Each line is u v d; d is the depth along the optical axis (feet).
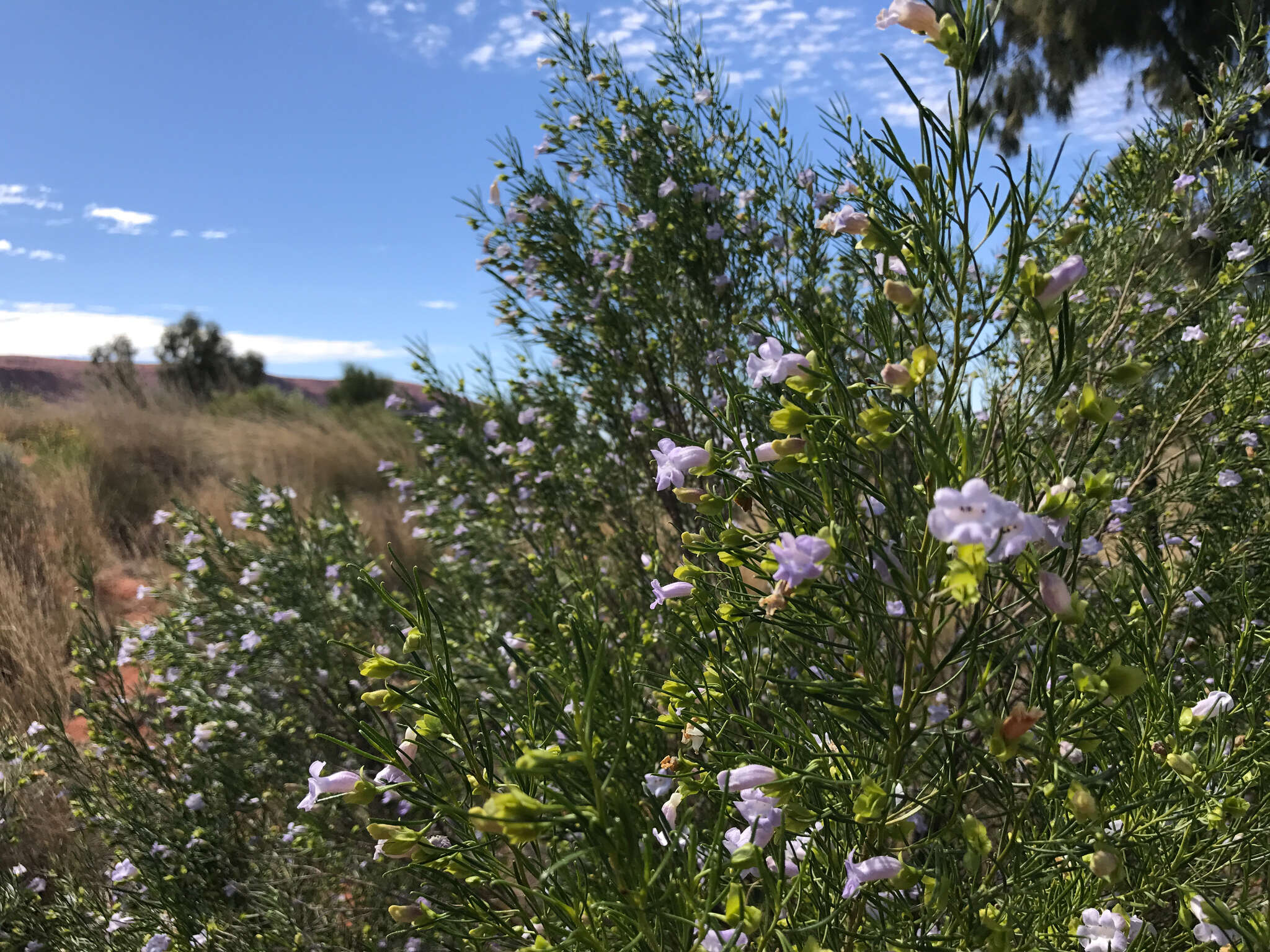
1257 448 10.73
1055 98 23.43
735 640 5.82
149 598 22.72
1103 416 4.05
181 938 10.73
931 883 4.32
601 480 16.56
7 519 24.75
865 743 5.39
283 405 54.60
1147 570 6.28
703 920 3.76
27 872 12.61
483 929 4.76
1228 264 11.59
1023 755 4.15
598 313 15.12
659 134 15.12
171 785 13.01
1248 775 4.79
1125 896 5.10
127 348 84.64
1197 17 19.83
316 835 11.46
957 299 4.26
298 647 15.28
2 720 15.61
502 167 15.55
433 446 19.86
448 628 13.25
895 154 4.20
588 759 3.65
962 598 3.45
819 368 4.80
